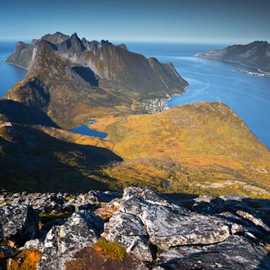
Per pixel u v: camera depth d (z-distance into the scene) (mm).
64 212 33969
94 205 32188
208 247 19297
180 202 41188
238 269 17469
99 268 17312
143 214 21047
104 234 19297
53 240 19031
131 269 17266
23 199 50562
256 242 20469
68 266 17438
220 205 36594
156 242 19297
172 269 17188
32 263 18375
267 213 37750
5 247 19297
